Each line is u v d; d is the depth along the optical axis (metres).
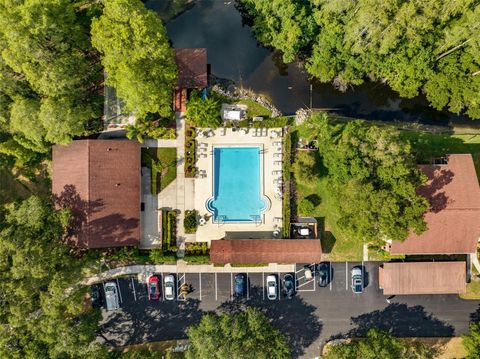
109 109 54.31
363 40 50.38
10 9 45.97
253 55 58.34
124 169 53.03
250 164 56.62
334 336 56.09
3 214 51.53
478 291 56.00
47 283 47.38
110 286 54.78
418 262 54.34
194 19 58.00
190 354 48.66
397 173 47.44
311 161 54.59
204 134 56.03
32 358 45.22
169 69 48.84
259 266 56.06
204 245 55.53
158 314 55.91
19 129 47.66
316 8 51.41
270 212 56.09
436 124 58.19
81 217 51.53
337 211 55.25
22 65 45.38
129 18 44.69
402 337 56.06
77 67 49.22
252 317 50.41
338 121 57.47
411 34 49.59
